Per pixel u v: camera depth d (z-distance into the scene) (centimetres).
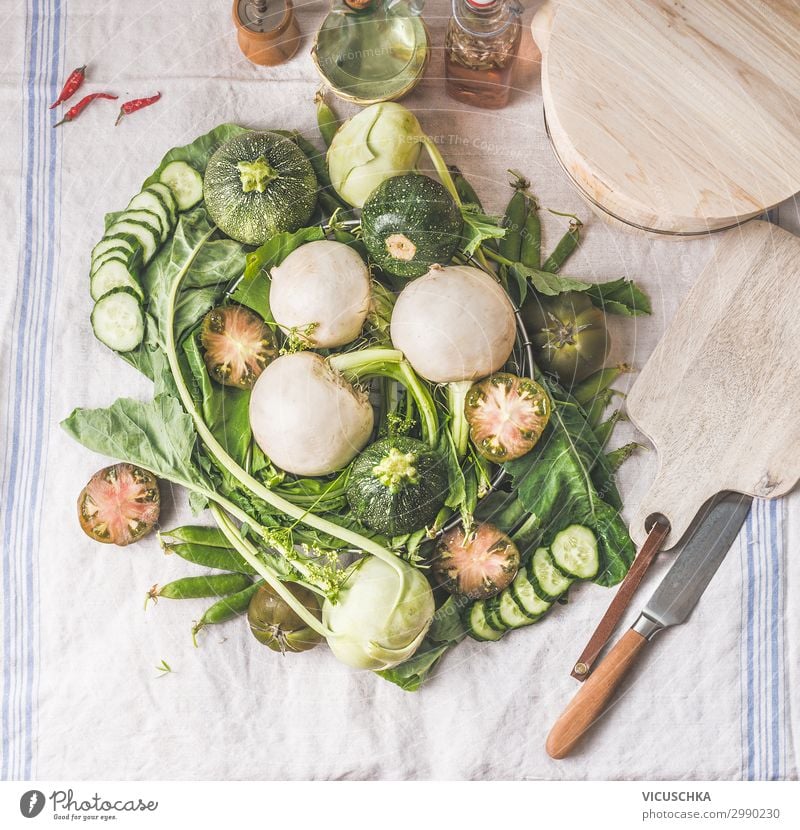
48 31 101
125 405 95
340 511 92
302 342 90
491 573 94
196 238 97
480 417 91
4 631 98
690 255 97
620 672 95
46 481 99
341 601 91
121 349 96
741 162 92
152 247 96
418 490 89
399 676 96
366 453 90
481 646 97
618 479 96
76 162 100
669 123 92
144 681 98
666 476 95
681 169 92
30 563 98
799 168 92
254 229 93
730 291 95
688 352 95
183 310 95
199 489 93
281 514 93
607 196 93
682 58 92
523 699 97
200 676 97
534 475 93
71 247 100
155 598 96
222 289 95
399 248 89
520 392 91
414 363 89
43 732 98
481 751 97
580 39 93
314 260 89
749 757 96
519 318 94
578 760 97
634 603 96
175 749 98
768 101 92
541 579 95
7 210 100
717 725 96
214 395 94
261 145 92
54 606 98
